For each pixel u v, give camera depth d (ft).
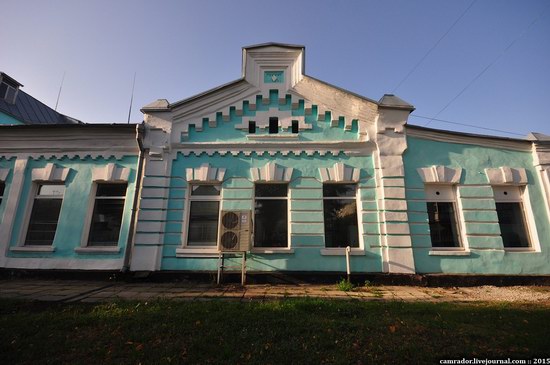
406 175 31.99
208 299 22.30
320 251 30.27
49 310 19.26
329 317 17.58
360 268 29.76
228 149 32.99
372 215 31.04
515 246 31.76
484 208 31.65
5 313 18.97
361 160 32.55
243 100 34.09
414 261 29.81
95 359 12.66
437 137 33.22
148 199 31.42
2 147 34.30
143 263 29.94
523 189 33.04
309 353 13.00
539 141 33.17
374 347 13.57
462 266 29.96
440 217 31.94
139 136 32.55
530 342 14.23
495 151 33.37
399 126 32.68
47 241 32.58
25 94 60.39
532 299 23.76
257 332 14.97
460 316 17.87
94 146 33.86
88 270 30.60
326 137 33.19
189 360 12.44
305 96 33.99
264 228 31.60
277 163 32.60
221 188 32.35
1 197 33.63
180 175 32.45
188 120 33.68
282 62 34.91
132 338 14.40
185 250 30.37
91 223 32.63
